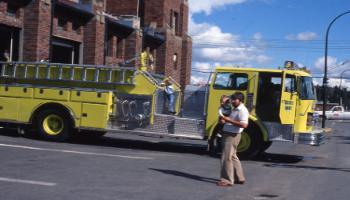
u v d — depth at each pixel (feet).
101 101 52.42
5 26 73.67
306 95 50.26
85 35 92.58
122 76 52.70
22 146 47.55
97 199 27.55
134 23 109.81
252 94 48.80
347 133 116.16
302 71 51.13
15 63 56.70
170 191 30.76
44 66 55.67
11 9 74.64
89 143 55.62
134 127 52.13
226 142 33.76
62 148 48.47
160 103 52.13
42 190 29.12
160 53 126.41
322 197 31.30
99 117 52.49
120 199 27.86
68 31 87.25
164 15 127.03
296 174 40.96
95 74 53.67
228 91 49.49
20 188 29.30
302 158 54.44
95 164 39.60
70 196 27.94
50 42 78.95
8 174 33.19
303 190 33.53
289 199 30.30
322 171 43.57
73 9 85.81
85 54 92.58
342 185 36.06
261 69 48.88
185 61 139.64
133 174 36.11
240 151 49.08
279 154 57.67
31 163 38.04
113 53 104.63
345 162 51.49
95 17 92.38
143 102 51.78
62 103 53.67
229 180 33.71
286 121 48.24
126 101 52.19
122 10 126.62
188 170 39.52
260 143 48.70
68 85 54.80
